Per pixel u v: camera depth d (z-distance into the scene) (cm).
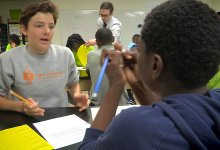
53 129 106
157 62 52
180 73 51
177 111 48
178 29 48
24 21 141
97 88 81
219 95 57
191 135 46
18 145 92
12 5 684
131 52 67
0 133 102
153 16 52
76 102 135
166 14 50
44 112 126
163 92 56
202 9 50
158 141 45
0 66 145
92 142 56
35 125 110
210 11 51
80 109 129
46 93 149
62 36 600
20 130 105
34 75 146
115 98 64
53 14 141
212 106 51
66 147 91
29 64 146
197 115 48
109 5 383
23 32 146
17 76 145
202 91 54
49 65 150
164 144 45
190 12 49
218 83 119
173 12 49
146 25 53
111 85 66
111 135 48
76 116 121
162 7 52
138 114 48
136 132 46
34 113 120
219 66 51
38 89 147
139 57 57
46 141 95
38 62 147
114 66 65
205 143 47
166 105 50
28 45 149
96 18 605
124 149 46
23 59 146
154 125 46
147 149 45
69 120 116
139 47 56
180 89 53
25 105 122
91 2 597
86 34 610
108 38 231
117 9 602
